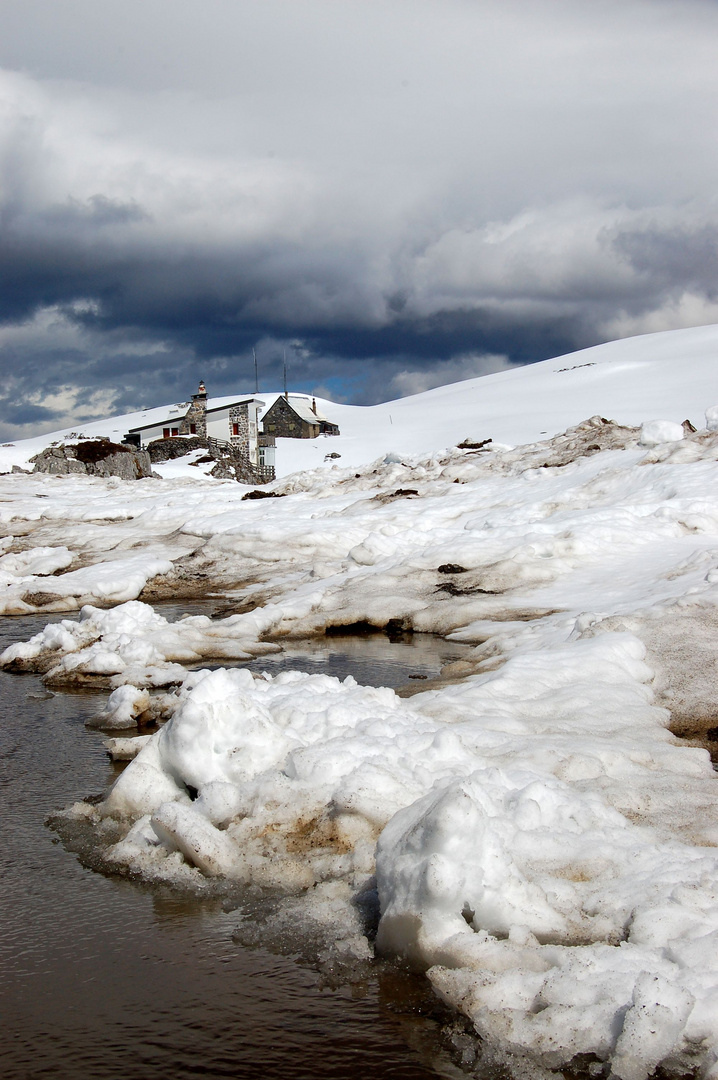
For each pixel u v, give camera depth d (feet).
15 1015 16.07
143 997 16.49
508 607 51.21
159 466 193.57
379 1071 14.47
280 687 31.24
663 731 28.89
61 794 26.63
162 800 24.14
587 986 14.89
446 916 16.51
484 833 17.16
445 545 63.57
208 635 50.19
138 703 34.19
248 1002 16.28
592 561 57.16
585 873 18.53
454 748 24.06
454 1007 15.56
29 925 19.01
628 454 82.12
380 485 99.30
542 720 29.37
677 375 281.74
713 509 61.87
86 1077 14.42
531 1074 14.02
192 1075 14.53
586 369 330.34
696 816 21.75
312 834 21.45
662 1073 13.57
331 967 17.02
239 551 75.77
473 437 233.76
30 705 37.24
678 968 15.03
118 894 20.31
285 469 224.74
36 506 115.14
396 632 52.16
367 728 26.05
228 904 19.62
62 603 64.54
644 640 37.86
